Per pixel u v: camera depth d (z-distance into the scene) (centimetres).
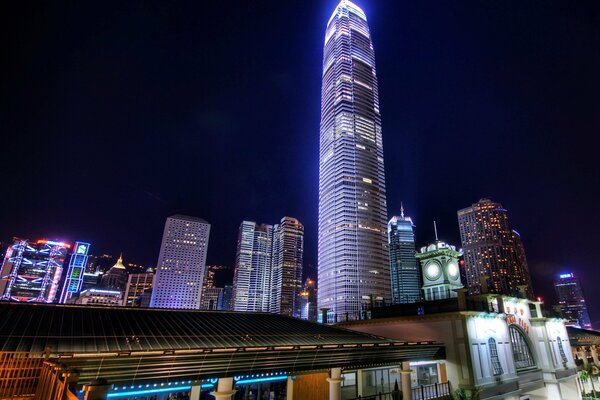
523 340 3634
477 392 2512
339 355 2038
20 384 1150
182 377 1521
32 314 1773
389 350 2297
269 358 1752
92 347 1416
